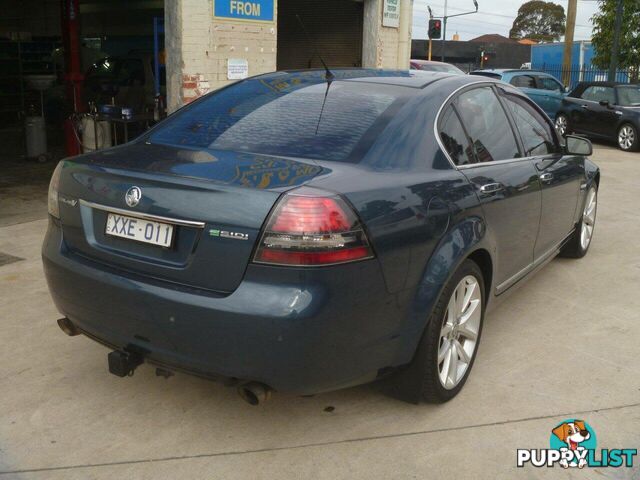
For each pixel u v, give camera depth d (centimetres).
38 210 693
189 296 258
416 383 310
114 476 270
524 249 411
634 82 2258
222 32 852
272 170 273
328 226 248
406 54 1294
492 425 313
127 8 1563
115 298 277
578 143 471
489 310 379
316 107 332
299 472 275
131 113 880
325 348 255
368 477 273
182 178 268
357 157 294
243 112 343
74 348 382
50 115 1424
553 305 473
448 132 339
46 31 1736
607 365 379
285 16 1298
